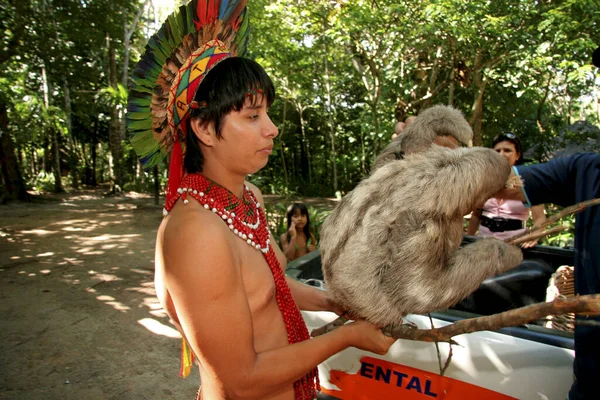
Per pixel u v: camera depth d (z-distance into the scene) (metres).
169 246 1.38
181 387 3.92
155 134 1.71
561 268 2.91
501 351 2.20
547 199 1.89
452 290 1.59
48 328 5.05
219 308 1.32
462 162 1.69
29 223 11.98
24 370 4.13
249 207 1.64
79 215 13.52
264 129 1.45
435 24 7.84
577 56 7.54
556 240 5.82
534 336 2.17
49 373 4.09
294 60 15.71
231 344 1.34
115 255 8.42
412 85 10.50
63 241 9.66
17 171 16.72
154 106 1.64
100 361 4.32
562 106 17.11
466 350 2.26
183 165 1.56
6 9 13.49
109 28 15.30
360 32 9.39
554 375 2.09
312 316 2.64
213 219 1.40
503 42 8.55
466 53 9.48
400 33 8.81
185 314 1.34
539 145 11.92
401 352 2.39
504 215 4.16
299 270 3.12
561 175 1.84
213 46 1.48
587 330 1.68
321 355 1.49
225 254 1.35
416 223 1.59
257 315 1.54
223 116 1.40
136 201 17.23
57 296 6.09
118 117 19.38
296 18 11.46
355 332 1.57
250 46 14.05
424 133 2.75
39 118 19.73
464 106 12.28
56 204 16.25
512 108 12.57
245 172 1.50
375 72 10.38
